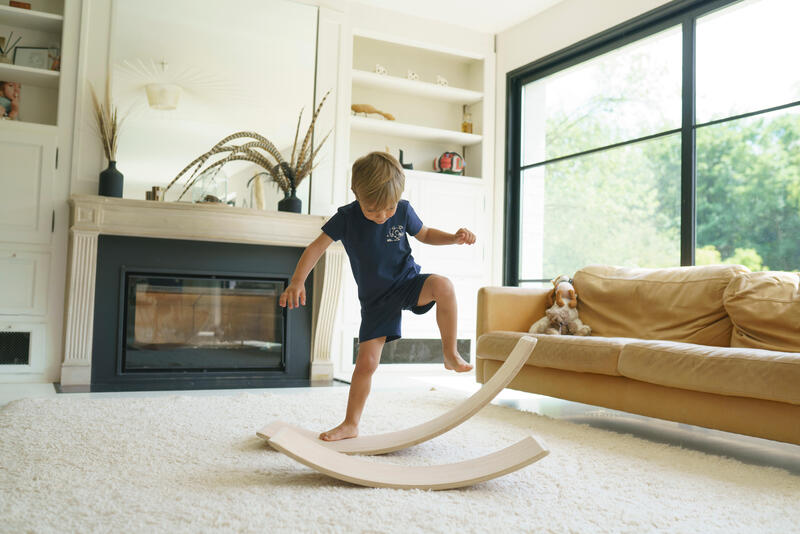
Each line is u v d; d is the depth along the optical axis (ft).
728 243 12.25
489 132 17.75
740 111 12.01
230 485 4.92
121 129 13.39
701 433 8.50
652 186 13.66
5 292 12.39
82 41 13.09
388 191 5.65
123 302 12.96
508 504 4.66
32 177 12.64
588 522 4.31
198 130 14.02
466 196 17.22
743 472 6.00
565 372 9.07
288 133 14.97
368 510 4.35
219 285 13.87
